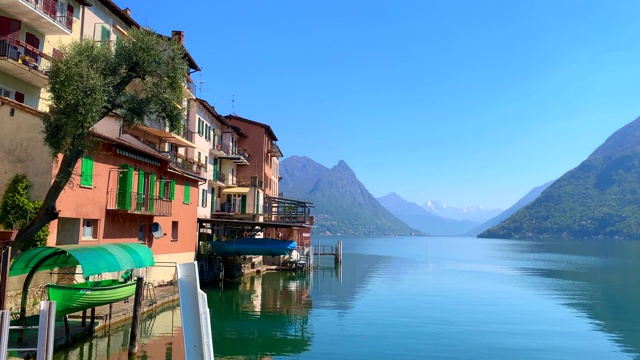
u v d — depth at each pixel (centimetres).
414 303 3738
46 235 2219
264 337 2475
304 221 5862
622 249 15750
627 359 2241
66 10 3041
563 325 3005
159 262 3428
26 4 2575
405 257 10556
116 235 2845
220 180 5806
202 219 4369
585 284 5500
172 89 2028
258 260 6000
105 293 2025
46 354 1224
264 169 6956
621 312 3572
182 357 1900
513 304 3825
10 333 1756
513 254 12594
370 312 3275
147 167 3216
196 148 4791
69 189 2380
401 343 2402
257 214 5553
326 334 2569
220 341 2373
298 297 3894
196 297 599
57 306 1812
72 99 1688
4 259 1536
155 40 1962
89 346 2003
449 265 8194
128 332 2264
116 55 1930
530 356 2247
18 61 2555
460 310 3456
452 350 2303
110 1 3472
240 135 6788
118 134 3117
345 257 10194
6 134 2262
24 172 2242
